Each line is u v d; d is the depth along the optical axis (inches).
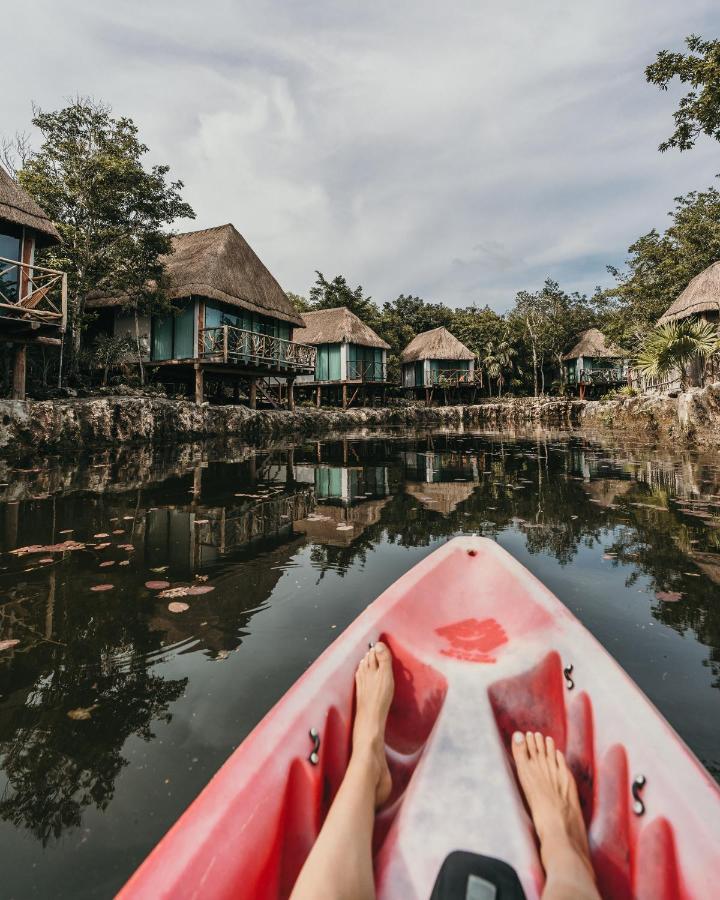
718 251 844.6
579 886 33.3
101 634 80.2
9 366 401.1
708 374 541.3
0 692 63.7
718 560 115.3
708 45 327.9
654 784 37.8
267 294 636.7
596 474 267.9
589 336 1425.9
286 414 674.2
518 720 56.3
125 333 573.6
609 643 75.4
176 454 359.9
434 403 1301.7
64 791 47.1
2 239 356.8
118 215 455.2
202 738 54.3
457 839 39.4
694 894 31.3
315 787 40.8
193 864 29.9
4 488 215.3
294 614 87.7
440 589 78.0
